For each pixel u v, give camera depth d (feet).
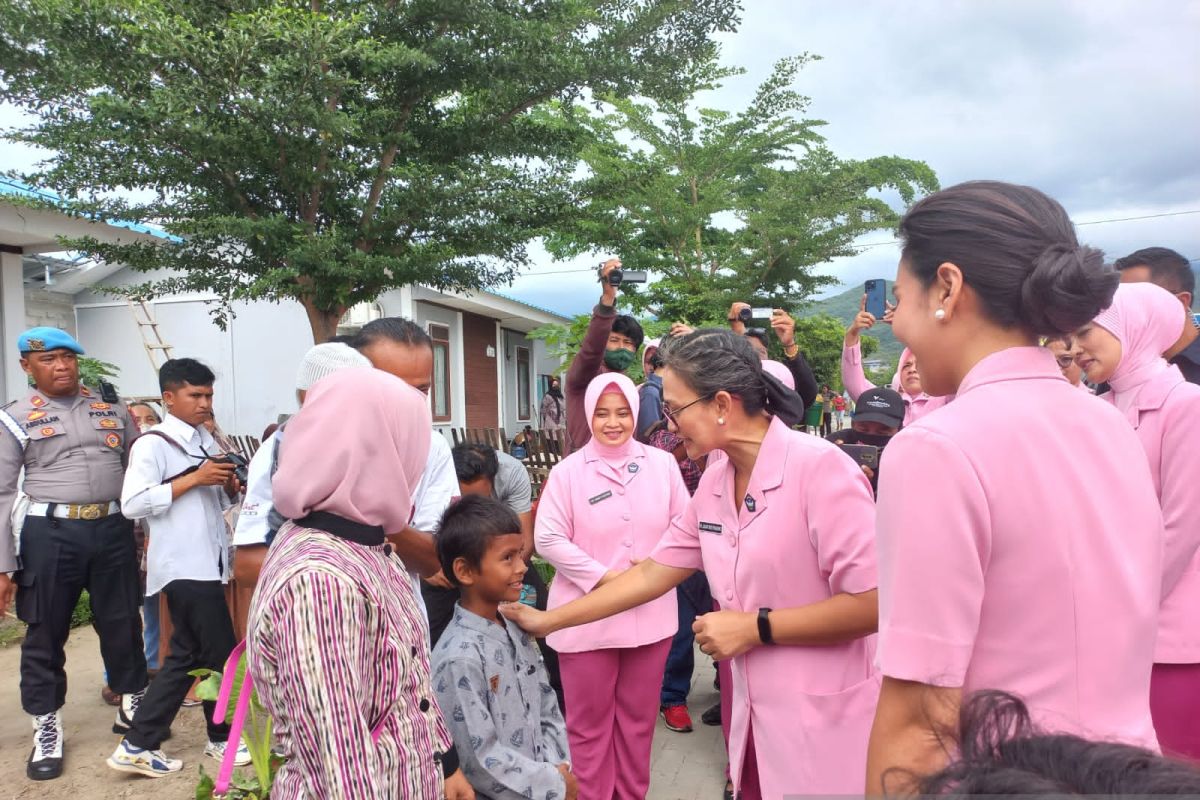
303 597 4.50
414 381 8.82
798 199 39.78
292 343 40.47
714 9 26.04
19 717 14.66
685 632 13.57
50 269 38.40
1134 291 7.26
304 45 19.81
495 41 24.26
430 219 25.95
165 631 14.01
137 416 19.61
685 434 6.59
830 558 5.97
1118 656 3.76
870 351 58.70
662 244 41.83
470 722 6.73
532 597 12.87
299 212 25.00
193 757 12.91
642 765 10.05
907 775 2.64
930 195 4.29
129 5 19.04
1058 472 3.82
